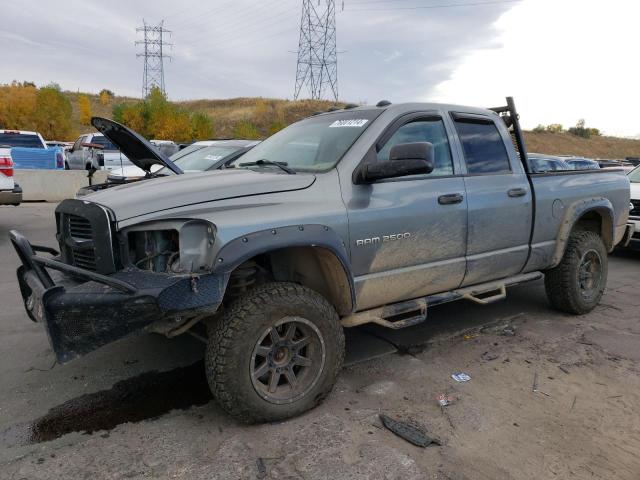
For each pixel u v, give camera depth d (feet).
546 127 240.12
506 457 9.07
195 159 28.22
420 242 12.16
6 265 23.00
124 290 8.76
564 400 11.19
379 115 12.40
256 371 9.77
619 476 8.62
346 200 11.00
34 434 9.69
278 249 10.37
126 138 14.01
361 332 15.31
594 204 16.61
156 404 10.91
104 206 10.07
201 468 8.64
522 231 14.66
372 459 8.90
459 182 13.15
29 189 51.24
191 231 9.23
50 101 135.74
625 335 15.20
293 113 194.39
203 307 9.08
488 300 14.10
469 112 14.25
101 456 8.97
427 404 10.93
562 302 16.60
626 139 250.37
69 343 8.94
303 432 9.74
